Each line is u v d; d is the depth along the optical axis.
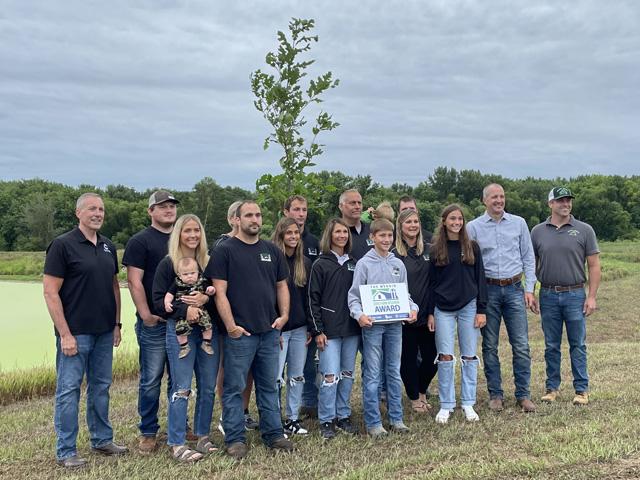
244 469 5.15
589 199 92.38
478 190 87.62
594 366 9.28
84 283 5.43
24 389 9.57
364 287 6.04
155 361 5.74
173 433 5.48
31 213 76.62
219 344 5.69
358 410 7.07
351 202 6.88
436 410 7.02
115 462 5.45
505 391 7.80
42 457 5.66
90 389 5.70
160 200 5.84
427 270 6.75
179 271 5.42
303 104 7.41
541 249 7.17
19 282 36.22
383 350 6.34
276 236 6.26
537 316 18.05
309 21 7.39
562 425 6.12
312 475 5.05
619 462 4.94
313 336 6.11
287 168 7.38
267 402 5.74
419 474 4.90
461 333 6.59
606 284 25.28
